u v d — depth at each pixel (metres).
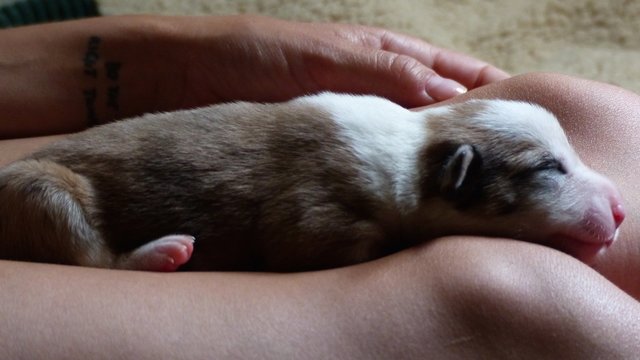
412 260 0.31
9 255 0.35
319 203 0.34
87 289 0.31
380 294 0.30
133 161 0.35
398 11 0.56
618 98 0.37
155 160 0.35
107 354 0.29
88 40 0.46
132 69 0.46
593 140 0.36
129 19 0.47
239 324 0.30
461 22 0.56
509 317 0.29
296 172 0.35
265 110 0.37
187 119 0.37
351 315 0.30
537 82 0.38
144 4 0.57
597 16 0.55
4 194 0.35
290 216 0.34
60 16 0.57
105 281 0.31
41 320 0.30
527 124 0.35
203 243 0.35
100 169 0.35
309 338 0.29
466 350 0.29
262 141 0.35
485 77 0.47
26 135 0.47
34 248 0.35
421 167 0.35
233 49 0.45
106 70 0.46
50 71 0.46
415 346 0.29
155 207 0.35
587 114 0.37
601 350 0.29
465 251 0.31
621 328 0.29
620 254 0.34
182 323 0.30
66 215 0.35
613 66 0.52
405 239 0.36
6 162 0.41
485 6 0.57
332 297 0.30
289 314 0.30
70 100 0.46
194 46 0.45
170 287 0.31
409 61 0.43
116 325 0.30
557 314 0.29
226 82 0.46
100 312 0.30
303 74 0.45
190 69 0.46
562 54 0.54
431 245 0.32
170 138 0.36
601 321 0.29
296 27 0.46
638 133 0.36
